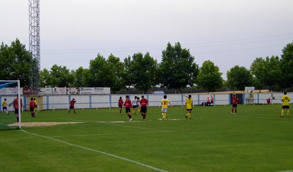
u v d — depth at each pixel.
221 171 8.73
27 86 59.84
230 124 22.00
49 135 16.94
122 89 72.00
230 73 81.62
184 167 9.22
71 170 9.02
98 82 66.00
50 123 24.12
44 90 56.22
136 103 36.53
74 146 13.14
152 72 68.81
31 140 15.09
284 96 28.86
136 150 12.04
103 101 58.00
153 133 17.31
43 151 12.05
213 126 20.70
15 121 26.06
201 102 64.44
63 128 20.45
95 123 23.81
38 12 58.22
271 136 15.60
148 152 11.59
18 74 58.34
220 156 10.77
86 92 58.84
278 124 21.64
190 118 27.73
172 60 71.56
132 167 9.26
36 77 57.56
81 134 17.25
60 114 38.69
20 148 12.84
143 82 67.38
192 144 13.34
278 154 11.06
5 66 59.25
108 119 28.80
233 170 8.84
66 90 57.44
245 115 31.58
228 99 66.31
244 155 10.91
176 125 21.69
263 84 72.62
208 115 32.22
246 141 14.05
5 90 50.31
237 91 91.44
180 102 63.06
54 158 10.71
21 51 60.69
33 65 57.91
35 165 9.71
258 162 9.83
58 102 54.88
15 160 10.48
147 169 8.99
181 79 70.00
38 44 58.16
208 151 11.70
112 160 10.26
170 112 38.91
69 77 81.50
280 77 69.44
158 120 26.31
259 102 66.25
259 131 17.69
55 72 79.94
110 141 14.51
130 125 22.09
